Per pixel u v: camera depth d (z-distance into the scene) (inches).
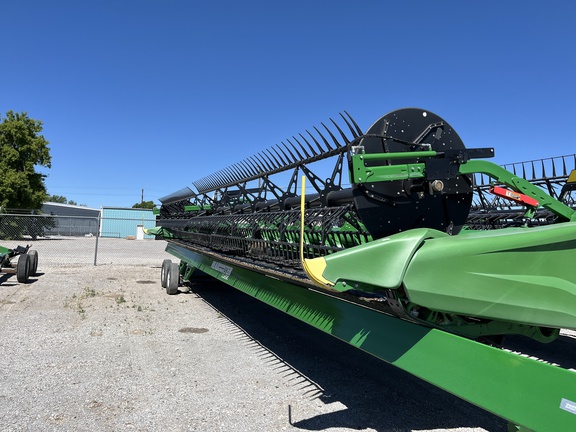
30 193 1358.3
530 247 103.7
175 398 155.9
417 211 133.6
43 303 324.8
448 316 105.2
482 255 98.8
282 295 164.2
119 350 212.7
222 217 245.1
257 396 159.9
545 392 76.5
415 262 93.2
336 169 159.8
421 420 142.7
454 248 96.6
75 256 756.6
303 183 97.3
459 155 130.7
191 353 211.0
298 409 149.1
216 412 145.0
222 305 337.7
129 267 597.9
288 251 165.3
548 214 211.9
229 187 302.2
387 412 148.5
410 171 125.0
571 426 72.4
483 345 86.7
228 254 236.8
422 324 100.7
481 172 136.3
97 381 170.4
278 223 178.5
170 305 334.0
